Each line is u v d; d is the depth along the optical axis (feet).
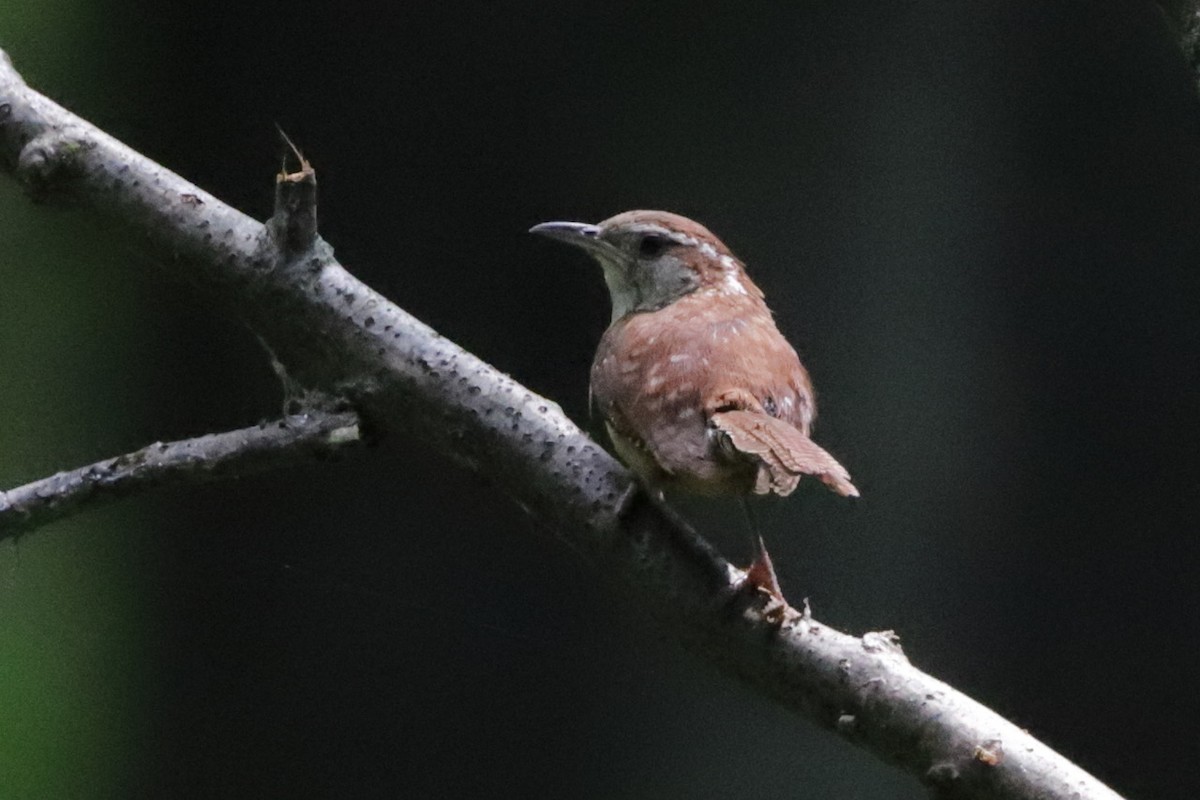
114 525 38.27
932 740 15.40
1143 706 37.29
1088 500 37.93
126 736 37.32
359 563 38.37
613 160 39.50
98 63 38.91
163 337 39.14
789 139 39.34
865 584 38.40
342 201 39.27
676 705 38.14
